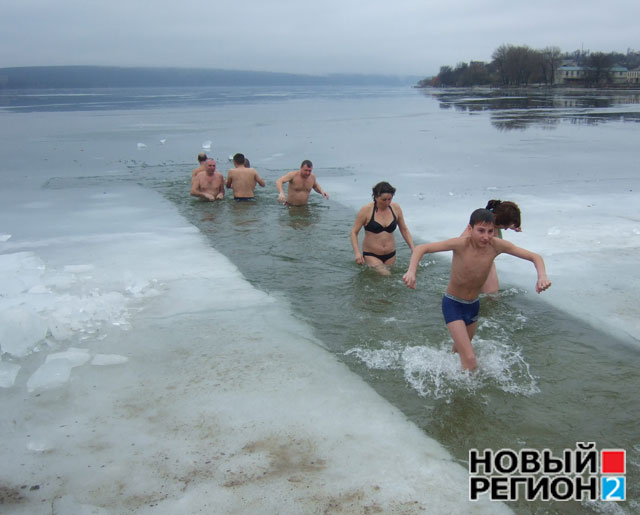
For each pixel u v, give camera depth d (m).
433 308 5.61
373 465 3.23
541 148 18.69
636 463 3.28
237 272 6.68
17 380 4.20
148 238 8.19
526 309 5.54
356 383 4.16
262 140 22.66
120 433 3.53
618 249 7.36
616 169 14.00
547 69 129.50
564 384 4.16
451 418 3.72
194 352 4.63
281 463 3.24
